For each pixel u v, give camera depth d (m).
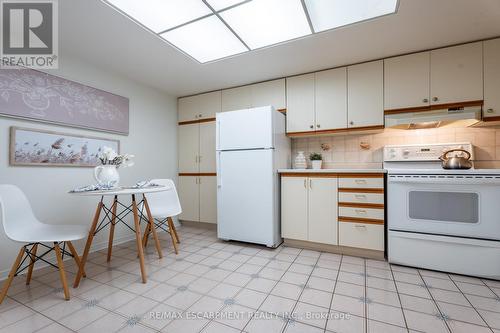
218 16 1.84
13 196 1.70
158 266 2.18
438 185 2.00
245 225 2.72
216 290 1.75
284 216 2.71
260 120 2.64
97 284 1.84
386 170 2.22
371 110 2.57
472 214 1.91
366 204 2.32
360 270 2.06
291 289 1.75
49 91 2.24
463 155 2.39
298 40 2.19
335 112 2.74
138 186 2.21
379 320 1.39
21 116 2.06
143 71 2.84
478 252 1.87
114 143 2.85
